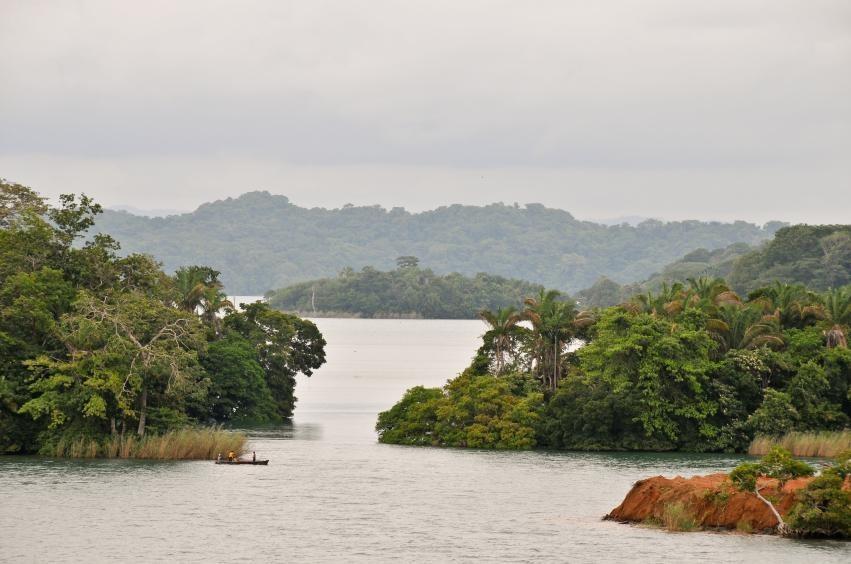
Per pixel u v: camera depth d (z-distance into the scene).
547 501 195.38
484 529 167.62
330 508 186.12
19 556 147.12
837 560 142.00
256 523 171.62
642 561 143.88
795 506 157.00
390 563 145.00
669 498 170.25
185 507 184.88
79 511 179.50
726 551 148.12
